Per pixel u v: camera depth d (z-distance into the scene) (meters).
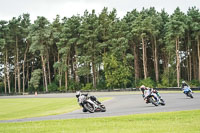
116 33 125.12
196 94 48.00
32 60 151.75
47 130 15.82
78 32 135.00
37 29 131.62
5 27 140.12
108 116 22.39
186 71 133.62
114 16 142.62
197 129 13.74
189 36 120.94
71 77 140.38
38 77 130.00
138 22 120.12
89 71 127.19
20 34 144.00
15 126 18.98
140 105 33.66
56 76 135.88
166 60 128.75
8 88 151.38
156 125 15.82
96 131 14.52
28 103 59.66
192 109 24.86
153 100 30.20
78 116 24.17
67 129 15.83
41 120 22.62
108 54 123.50
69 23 132.88
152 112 23.88
